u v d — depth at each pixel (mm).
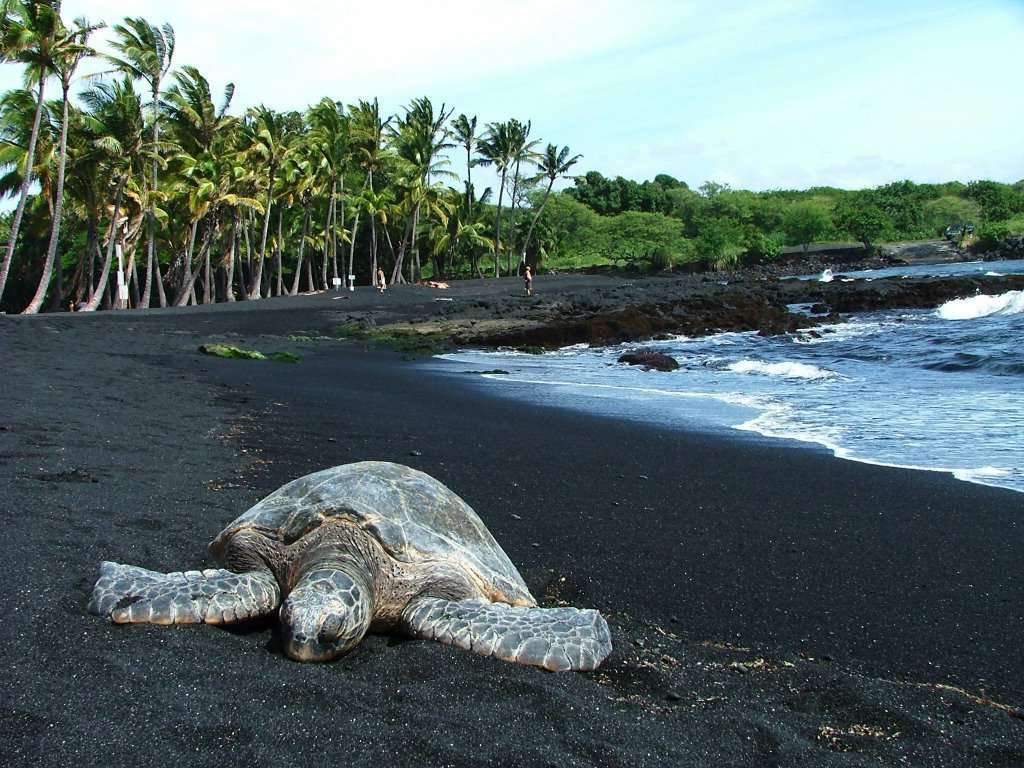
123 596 3471
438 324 27484
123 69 35469
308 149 49531
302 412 10359
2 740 2436
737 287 38156
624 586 4645
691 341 22188
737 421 10602
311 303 37344
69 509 4902
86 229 45406
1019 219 86625
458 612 3590
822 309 27250
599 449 8656
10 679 2799
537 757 2617
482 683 3119
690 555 5215
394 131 58562
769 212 93812
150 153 36656
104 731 2535
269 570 3979
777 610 4355
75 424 7734
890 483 7129
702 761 2719
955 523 5938
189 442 7660
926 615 4320
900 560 5176
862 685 3410
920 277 37625
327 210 57000
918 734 3012
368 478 4246
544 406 12047
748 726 2982
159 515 5043
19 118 34250
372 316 30125
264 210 46500
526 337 23422
